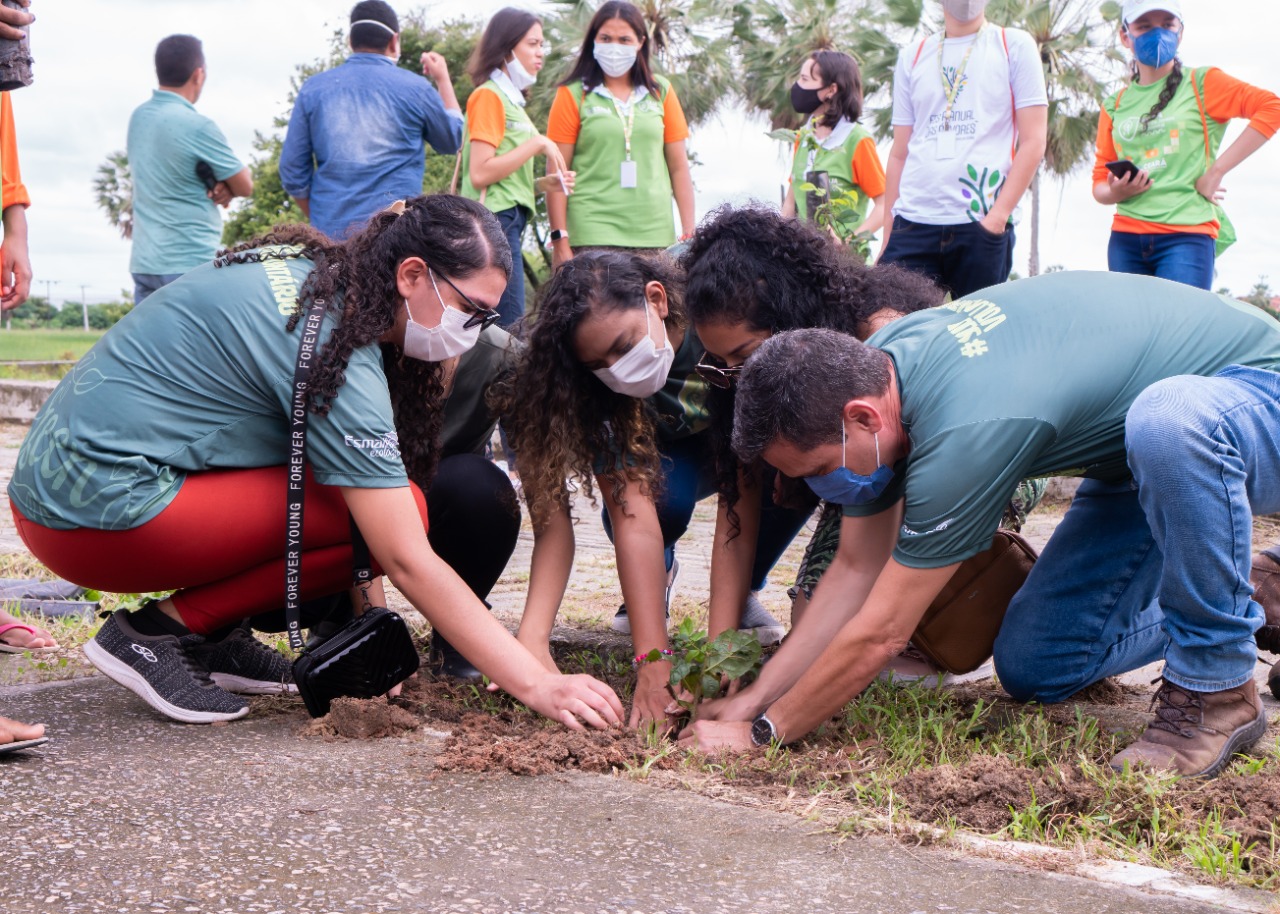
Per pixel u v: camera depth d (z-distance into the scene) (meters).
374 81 5.75
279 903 1.56
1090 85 17.80
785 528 3.43
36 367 13.56
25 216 3.85
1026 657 2.78
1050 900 1.65
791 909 1.60
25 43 2.68
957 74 5.07
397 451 2.43
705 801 2.06
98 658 2.53
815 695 2.38
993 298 2.40
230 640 2.83
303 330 2.39
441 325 2.48
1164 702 2.37
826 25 17.16
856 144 6.21
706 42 17.02
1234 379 2.38
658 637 2.82
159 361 2.42
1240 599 2.29
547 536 2.93
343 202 5.72
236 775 2.10
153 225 6.55
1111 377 2.34
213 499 2.45
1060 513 6.71
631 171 5.57
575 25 16.12
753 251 2.62
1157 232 5.62
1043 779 2.14
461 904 1.58
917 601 2.29
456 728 2.49
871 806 2.06
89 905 1.53
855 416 2.21
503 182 5.49
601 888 1.65
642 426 2.90
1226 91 5.42
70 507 2.39
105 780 2.04
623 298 2.59
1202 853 1.84
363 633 2.47
